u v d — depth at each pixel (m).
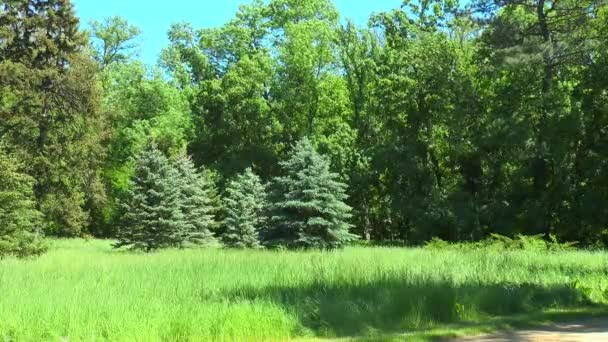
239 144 61.50
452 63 50.03
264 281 14.92
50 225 52.06
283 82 62.28
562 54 41.53
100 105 48.62
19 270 17.75
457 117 48.09
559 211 44.00
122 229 38.34
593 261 21.80
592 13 41.53
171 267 18.50
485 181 50.09
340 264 17.91
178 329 9.59
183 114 69.19
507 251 27.23
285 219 35.03
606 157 41.91
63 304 10.80
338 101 61.97
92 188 50.38
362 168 55.53
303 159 36.31
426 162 51.97
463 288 13.47
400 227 59.88
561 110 43.03
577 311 12.65
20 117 45.06
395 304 11.73
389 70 55.22
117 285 13.94
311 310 11.34
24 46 46.25
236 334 9.82
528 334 10.18
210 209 41.38
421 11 58.47
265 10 67.50
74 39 47.69
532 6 43.53
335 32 63.06
